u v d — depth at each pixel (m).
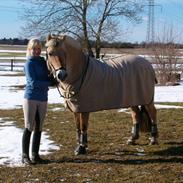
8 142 8.53
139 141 8.54
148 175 6.25
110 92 7.29
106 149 7.92
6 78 26.28
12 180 6.11
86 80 7.02
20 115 12.04
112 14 28.47
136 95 7.66
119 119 11.17
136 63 7.69
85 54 7.19
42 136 9.09
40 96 6.84
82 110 7.12
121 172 6.41
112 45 29.42
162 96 16.77
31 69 6.74
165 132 9.41
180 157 7.30
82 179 6.10
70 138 8.88
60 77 6.46
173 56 23.59
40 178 6.18
